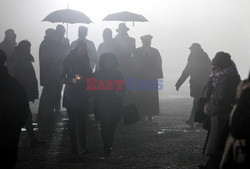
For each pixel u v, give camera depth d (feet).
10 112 37.32
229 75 42.57
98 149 60.90
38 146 62.18
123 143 64.75
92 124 79.66
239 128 31.27
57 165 52.49
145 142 65.36
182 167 52.21
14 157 37.68
